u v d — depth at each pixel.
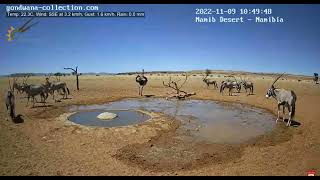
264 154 11.47
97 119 18.00
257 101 27.44
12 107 16.83
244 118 19.22
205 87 43.19
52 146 12.27
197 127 16.34
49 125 15.82
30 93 21.77
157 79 66.19
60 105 23.69
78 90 36.09
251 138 13.99
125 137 13.78
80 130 14.77
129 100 28.48
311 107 22.77
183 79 67.25
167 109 22.83
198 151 11.91
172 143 13.04
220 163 10.51
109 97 29.77
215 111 22.14
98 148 12.11
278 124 16.98
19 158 10.76
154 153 11.62
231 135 14.56
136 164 10.38
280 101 16.80
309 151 11.71
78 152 11.56
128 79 67.94
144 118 18.58
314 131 14.84
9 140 12.98
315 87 42.94
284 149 12.08
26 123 16.28
